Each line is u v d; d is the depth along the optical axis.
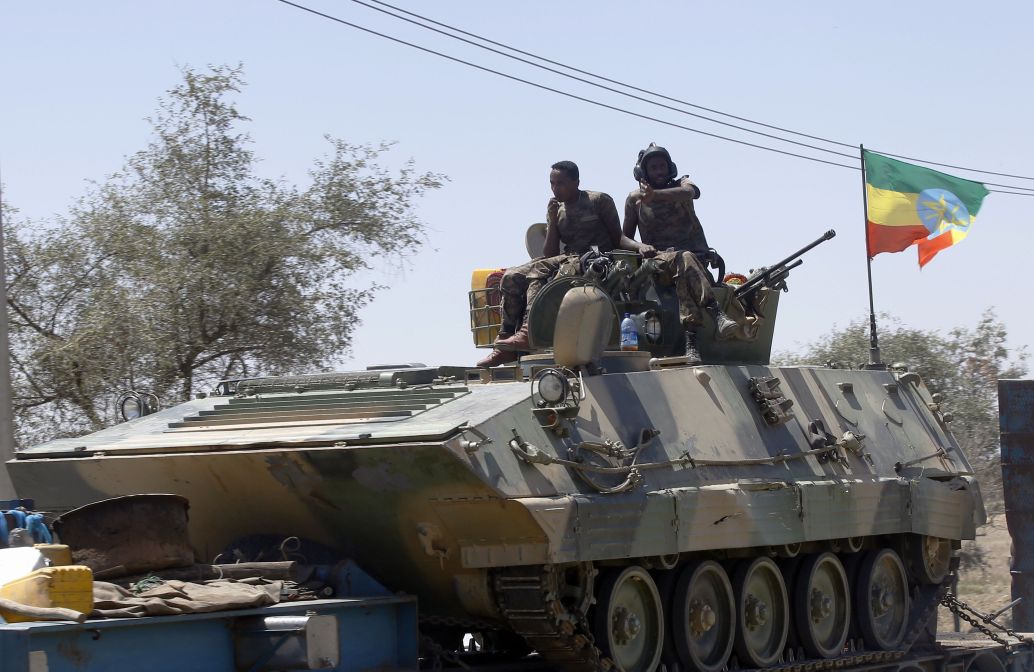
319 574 13.50
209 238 25.50
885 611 18.12
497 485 12.55
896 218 22.64
